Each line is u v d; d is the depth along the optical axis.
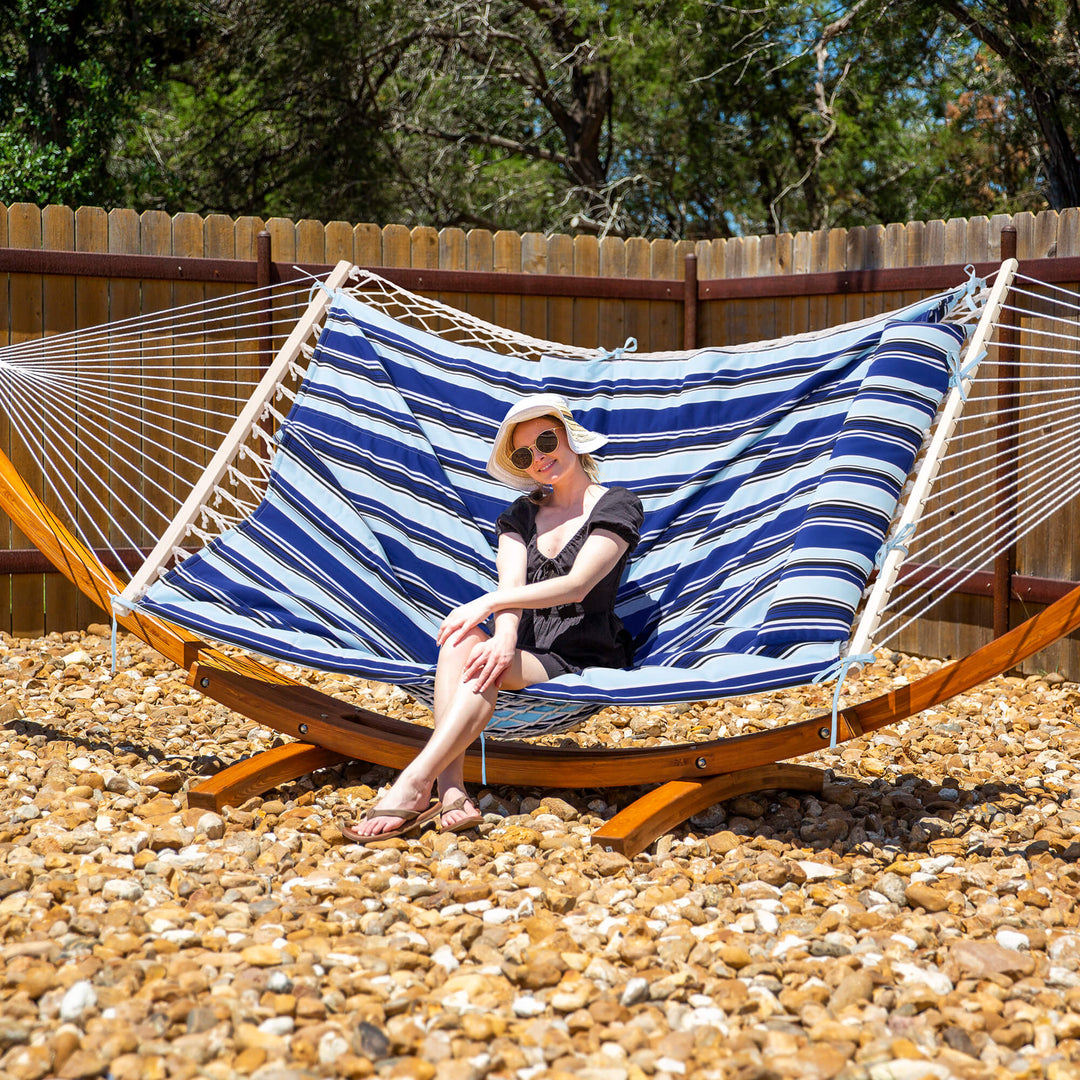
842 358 4.04
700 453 4.23
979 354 3.70
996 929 2.81
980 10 10.55
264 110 14.41
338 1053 2.11
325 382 4.34
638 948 2.54
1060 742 4.69
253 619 3.63
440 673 3.35
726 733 4.87
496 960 2.52
